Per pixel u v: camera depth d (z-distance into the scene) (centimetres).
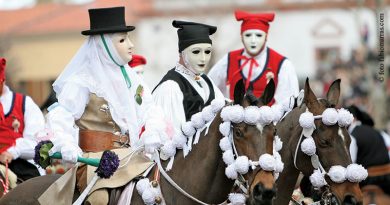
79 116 1068
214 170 984
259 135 938
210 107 996
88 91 1074
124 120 1086
